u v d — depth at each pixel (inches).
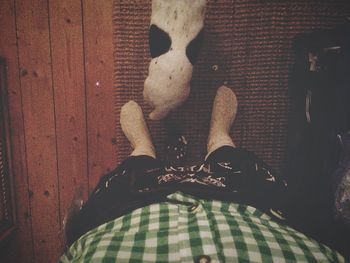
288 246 23.2
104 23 54.7
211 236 23.4
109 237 24.4
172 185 29.0
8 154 58.8
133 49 55.3
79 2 54.4
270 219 27.1
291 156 50.6
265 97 55.9
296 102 47.9
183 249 22.6
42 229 63.6
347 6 52.3
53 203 62.7
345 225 34.1
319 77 39.3
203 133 57.2
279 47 54.0
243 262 21.8
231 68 55.1
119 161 59.8
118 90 57.0
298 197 42.9
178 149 55.2
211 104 56.1
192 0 42.4
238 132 57.7
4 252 63.1
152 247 23.0
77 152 60.3
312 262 22.3
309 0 52.4
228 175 30.8
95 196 30.9
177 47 43.2
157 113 49.2
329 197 37.1
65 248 33.3
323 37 38.0
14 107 58.6
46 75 57.4
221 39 54.2
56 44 56.1
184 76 44.6
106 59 56.1
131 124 53.6
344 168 33.4
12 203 60.7
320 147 39.5
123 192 29.4
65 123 59.1
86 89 57.5
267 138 57.4
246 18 53.4
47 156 60.7
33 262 64.2
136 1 53.6
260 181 30.6
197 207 26.4
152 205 27.1
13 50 56.6
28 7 55.0
